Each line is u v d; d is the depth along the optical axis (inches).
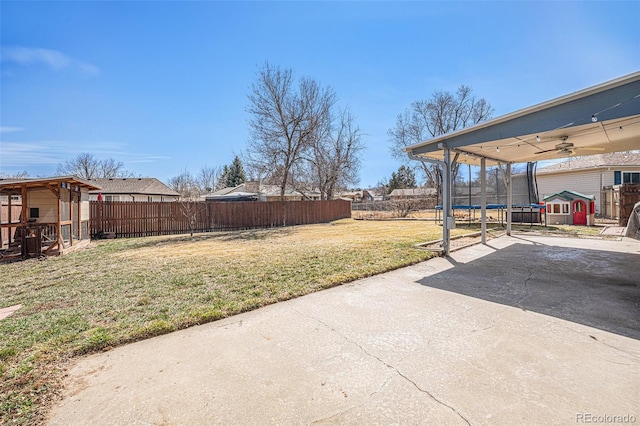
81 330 114.6
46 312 134.2
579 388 76.7
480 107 971.3
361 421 66.9
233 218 581.9
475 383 80.0
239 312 134.0
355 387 79.5
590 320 119.6
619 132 211.8
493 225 508.4
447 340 105.0
